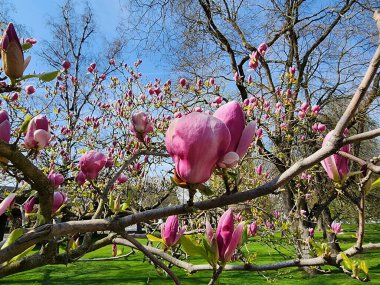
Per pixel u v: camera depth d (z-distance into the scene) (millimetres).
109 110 7801
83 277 11617
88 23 18047
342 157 1173
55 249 1309
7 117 1104
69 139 7191
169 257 1562
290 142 7281
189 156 763
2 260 857
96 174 1452
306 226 8703
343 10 11109
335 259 1338
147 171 4367
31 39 2357
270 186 851
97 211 1405
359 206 1214
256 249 13898
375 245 1271
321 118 12211
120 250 2461
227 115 821
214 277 1055
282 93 7180
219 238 1070
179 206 883
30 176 1016
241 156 812
